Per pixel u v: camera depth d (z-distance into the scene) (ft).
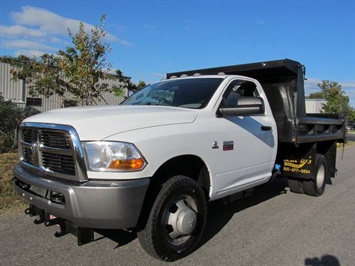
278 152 21.34
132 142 10.73
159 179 12.13
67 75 34.37
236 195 16.44
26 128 12.62
